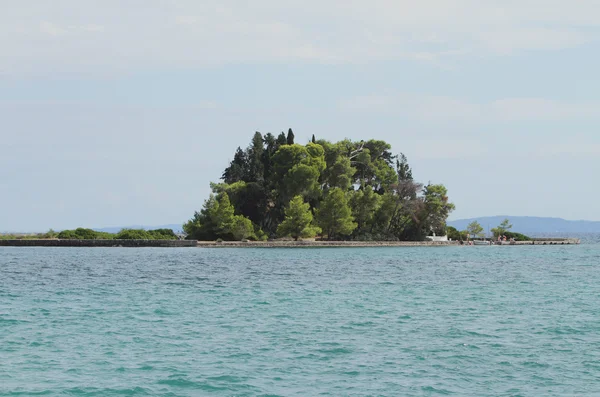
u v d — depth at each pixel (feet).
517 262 445.37
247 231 625.41
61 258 460.96
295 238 651.66
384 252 565.53
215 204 619.26
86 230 633.61
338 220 635.25
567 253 589.32
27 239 604.90
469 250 637.71
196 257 475.72
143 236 625.82
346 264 410.11
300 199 619.67
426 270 364.38
